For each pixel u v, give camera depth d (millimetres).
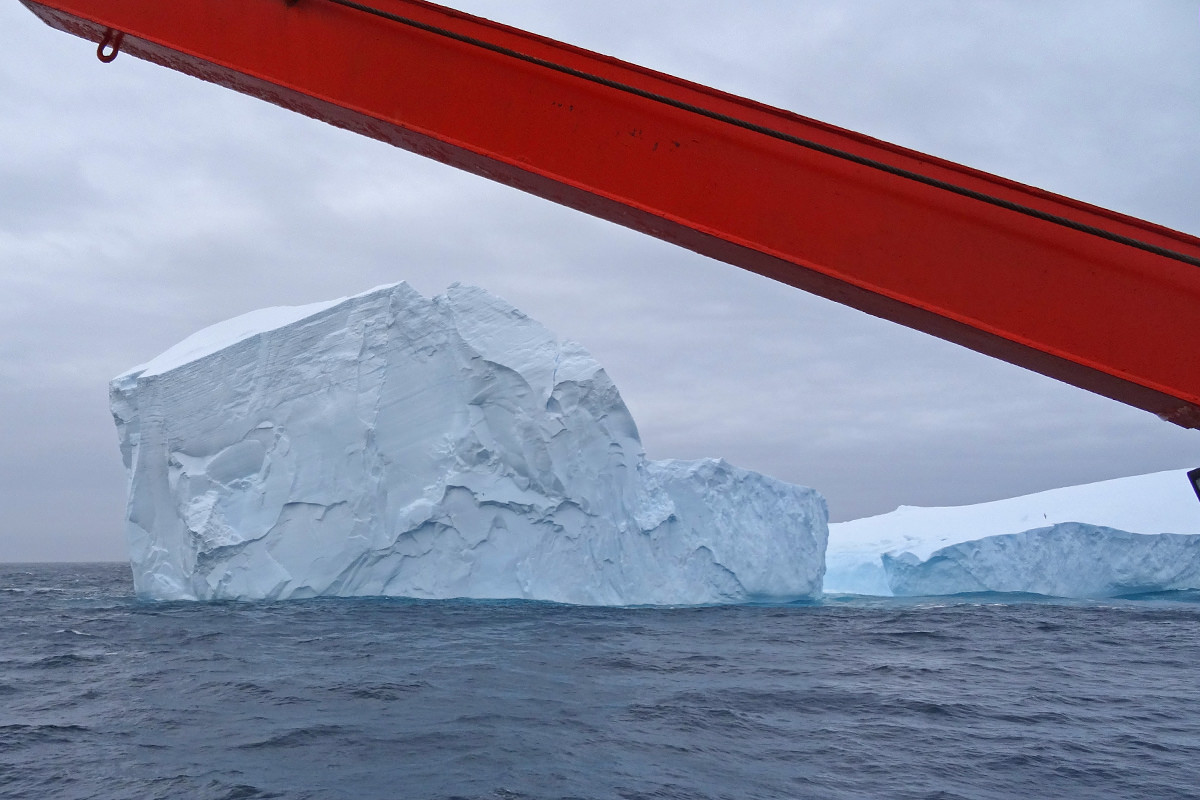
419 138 2930
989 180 2525
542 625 21359
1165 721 11375
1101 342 2494
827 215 2627
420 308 28312
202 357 26500
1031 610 32969
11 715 10453
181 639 17766
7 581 57750
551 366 28359
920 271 2582
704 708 11352
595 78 2701
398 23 2861
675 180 2703
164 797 7156
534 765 8195
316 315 27469
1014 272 2541
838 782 7973
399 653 15648
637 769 8172
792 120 2631
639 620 24078
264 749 8727
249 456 26203
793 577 33844
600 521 28219
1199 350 2441
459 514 27094
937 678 14922
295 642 17156
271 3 2951
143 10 3014
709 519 32062
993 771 8547
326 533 26234
